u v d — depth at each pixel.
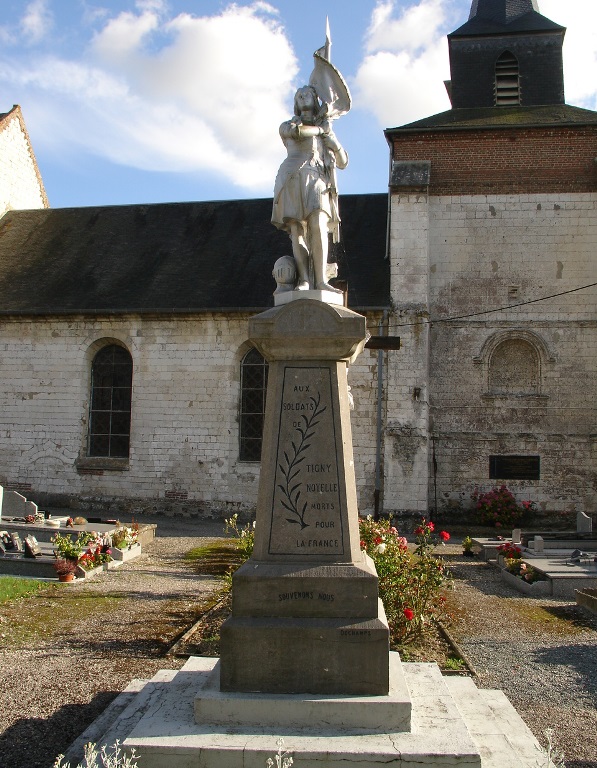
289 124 5.59
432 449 19.59
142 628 8.22
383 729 4.34
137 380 20.58
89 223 24.69
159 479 20.25
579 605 10.22
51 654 7.19
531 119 20.53
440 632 8.26
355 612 4.64
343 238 21.78
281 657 4.55
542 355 19.58
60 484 20.75
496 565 13.81
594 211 19.80
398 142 20.52
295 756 4.05
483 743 4.61
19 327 21.33
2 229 24.95
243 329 20.16
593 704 6.16
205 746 4.10
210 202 24.61
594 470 19.06
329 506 4.90
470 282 19.95
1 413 21.23
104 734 4.81
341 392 5.08
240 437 20.31
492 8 22.75
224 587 9.57
